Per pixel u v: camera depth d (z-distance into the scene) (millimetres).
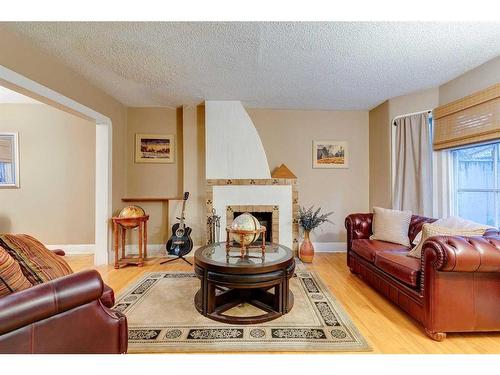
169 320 2023
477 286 1746
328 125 4258
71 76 2834
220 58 2557
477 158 2840
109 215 3586
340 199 4277
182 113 4172
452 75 2936
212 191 3867
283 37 2180
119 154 3930
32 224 4039
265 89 3387
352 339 1766
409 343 1728
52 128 4047
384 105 3844
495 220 2635
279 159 4246
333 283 2834
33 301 1035
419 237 2570
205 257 2215
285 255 2281
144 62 2648
